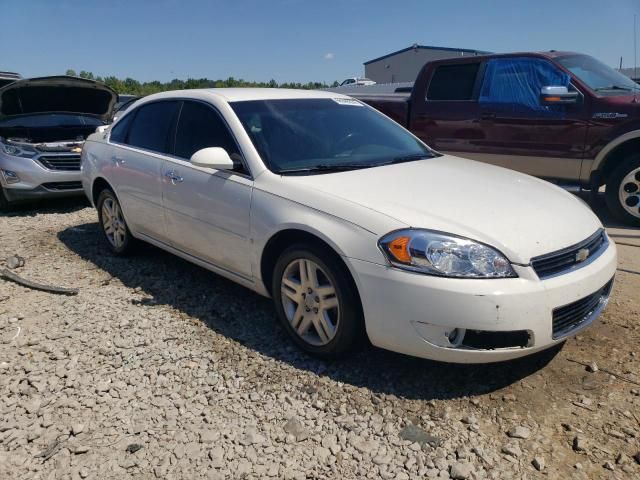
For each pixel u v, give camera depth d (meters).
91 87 8.03
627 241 5.48
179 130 4.34
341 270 3.03
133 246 5.20
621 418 2.72
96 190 5.49
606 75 6.43
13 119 7.81
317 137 3.96
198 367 3.28
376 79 33.44
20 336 3.72
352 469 2.46
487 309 2.67
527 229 2.91
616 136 5.78
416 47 31.19
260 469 2.46
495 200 3.18
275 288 3.44
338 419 2.78
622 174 5.89
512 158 6.52
